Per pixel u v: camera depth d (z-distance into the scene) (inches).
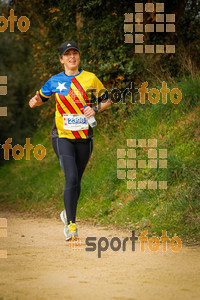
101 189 442.6
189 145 406.3
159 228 323.3
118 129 518.3
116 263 215.3
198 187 346.0
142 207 371.2
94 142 535.5
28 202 562.3
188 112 443.8
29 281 178.1
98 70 544.1
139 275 187.6
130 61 522.0
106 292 160.6
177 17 540.7
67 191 286.7
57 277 184.4
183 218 323.0
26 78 948.0
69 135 292.2
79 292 160.7
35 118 857.5
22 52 966.4
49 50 645.3
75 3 566.9
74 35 607.8
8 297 155.6
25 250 255.4
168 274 189.6
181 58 517.0
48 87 294.8
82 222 398.0
